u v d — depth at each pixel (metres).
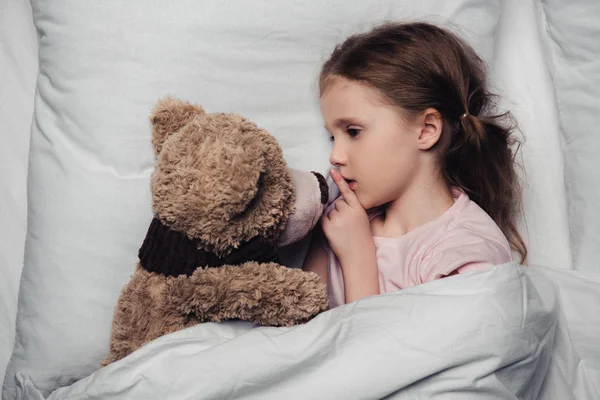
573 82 1.05
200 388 0.70
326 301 0.78
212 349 0.71
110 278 0.94
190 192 0.70
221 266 0.75
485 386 0.70
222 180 0.69
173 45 0.97
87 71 0.97
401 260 0.92
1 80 1.09
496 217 1.00
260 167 0.70
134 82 0.96
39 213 0.97
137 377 0.72
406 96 0.89
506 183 1.00
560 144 1.08
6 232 1.05
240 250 0.75
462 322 0.71
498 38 1.12
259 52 0.99
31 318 0.95
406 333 0.70
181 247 0.75
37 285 0.95
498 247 0.88
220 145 0.71
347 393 0.68
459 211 0.93
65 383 0.94
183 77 0.97
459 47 0.97
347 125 0.91
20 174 1.07
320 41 1.00
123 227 0.95
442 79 0.92
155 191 0.74
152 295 0.76
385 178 0.91
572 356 0.84
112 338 0.80
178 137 0.75
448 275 0.84
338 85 0.90
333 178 0.93
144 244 0.79
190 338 0.75
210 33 0.98
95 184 0.95
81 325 0.93
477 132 0.95
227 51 0.98
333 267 0.98
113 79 0.96
